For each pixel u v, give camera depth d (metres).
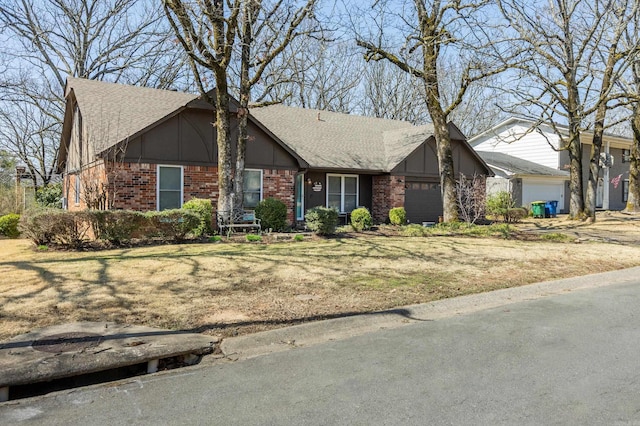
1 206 22.30
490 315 6.45
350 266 9.40
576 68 17.77
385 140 23.41
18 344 4.68
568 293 8.03
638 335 5.44
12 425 3.33
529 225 20.09
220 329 5.46
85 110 15.76
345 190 20.53
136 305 6.28
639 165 24.83
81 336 4.96
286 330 5.47
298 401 3.69
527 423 3.29
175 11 11.70
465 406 3.57
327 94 35.19
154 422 3.36
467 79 15.22
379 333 5.62
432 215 21.83
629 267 10.47
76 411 3.56
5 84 24.31
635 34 17.77
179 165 15.25
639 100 18.31
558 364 4.48
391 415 3.43
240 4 12.55
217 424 3.33
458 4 14.08
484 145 34.53
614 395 3.76
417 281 8.30
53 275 7.84
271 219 15.57
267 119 21.05
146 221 11.70
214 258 9.63
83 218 11.00
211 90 15.25
